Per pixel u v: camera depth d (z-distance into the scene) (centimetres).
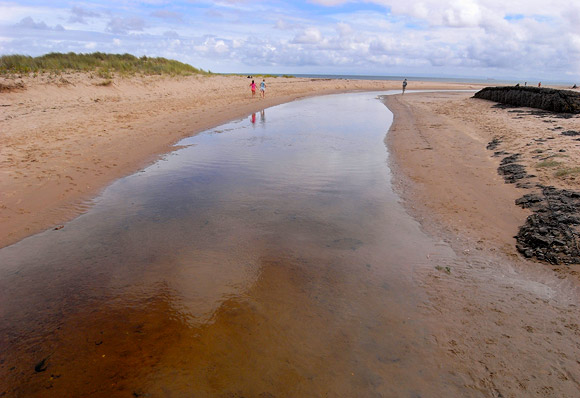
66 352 299
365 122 1549
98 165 827
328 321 333
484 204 588
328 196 663
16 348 304
